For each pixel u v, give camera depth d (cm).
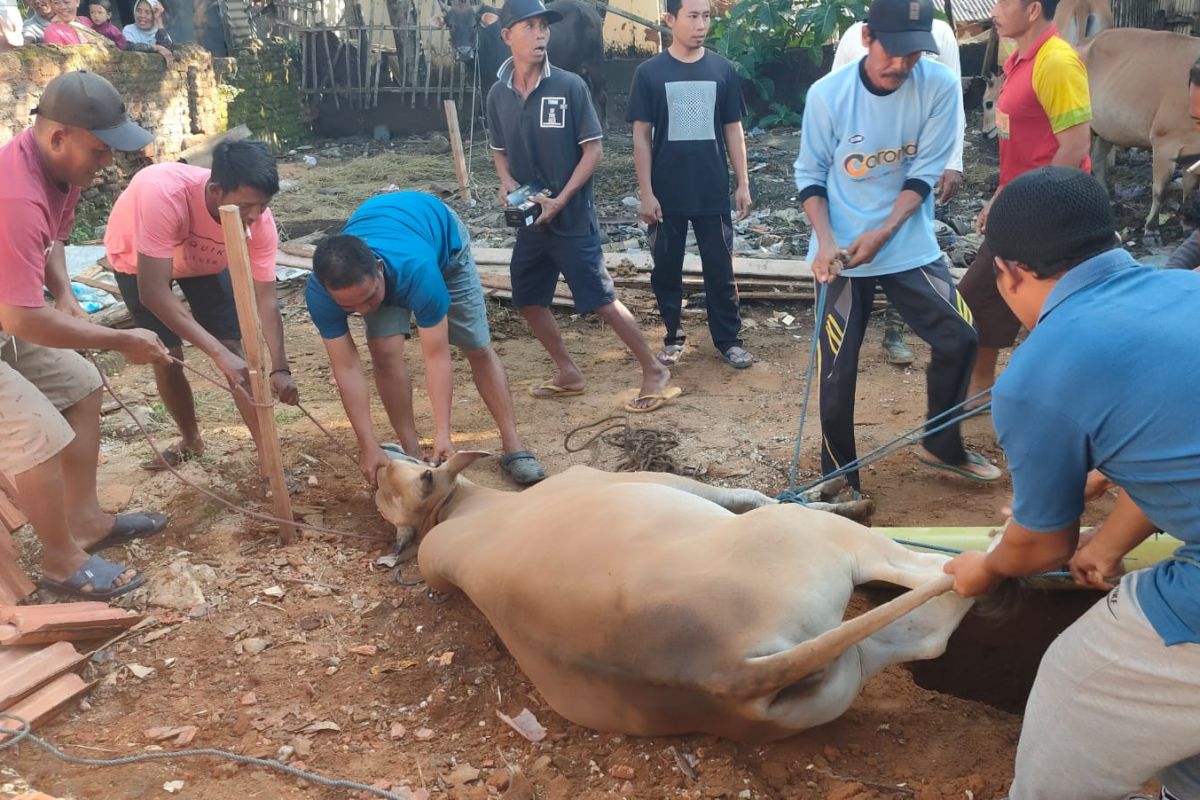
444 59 1864
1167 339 227
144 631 419
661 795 320
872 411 636
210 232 482
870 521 502
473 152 1636
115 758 350
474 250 963
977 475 523
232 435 608
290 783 338
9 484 451
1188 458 224
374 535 495
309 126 1888
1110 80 972
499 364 563
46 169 402
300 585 454
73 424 458
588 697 329
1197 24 1415
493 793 331
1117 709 248
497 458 588
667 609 305
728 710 300
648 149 682
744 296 834
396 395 509
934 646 319
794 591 306
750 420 629
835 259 475
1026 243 242
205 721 371
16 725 356
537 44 607
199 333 473
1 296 395
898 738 348
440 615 428
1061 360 233
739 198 710
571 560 333
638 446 583
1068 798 264
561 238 623
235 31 1741
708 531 333
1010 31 510
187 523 497
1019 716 365
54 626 391
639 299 855
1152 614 238
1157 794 320
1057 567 261
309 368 744
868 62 468
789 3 1703
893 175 475
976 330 523
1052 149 517
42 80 1182
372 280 439
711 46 1767
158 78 1429
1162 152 933
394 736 362
